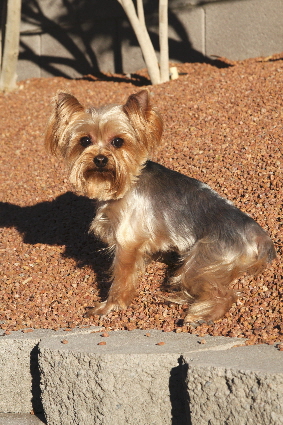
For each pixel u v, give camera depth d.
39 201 2.21
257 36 3.04
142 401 1.58
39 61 4.06
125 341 1.63
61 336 1.68
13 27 3.18
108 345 1.62
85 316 1.78
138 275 1.85
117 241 1.80
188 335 1.65
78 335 1.68
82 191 1.81
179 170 2.11
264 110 2.26
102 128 1.77
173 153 2.18
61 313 1.79
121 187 1.79
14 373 1.68
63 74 3.96
